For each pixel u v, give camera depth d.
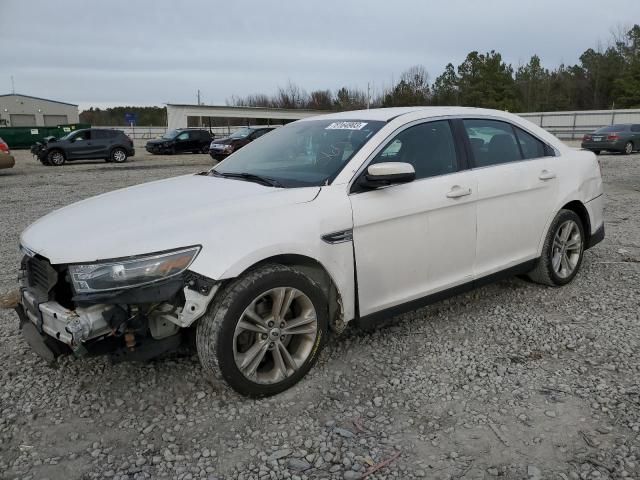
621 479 2.43
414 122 3.86
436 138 3.94
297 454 2.65
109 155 23.75
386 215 3.48
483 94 67.44
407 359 3.60
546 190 4.56
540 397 3.12
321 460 2.61
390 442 2.73
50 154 22.38
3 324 4.26
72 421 2.95
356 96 66.69
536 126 4.78
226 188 3.51
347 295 3.40
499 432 2.80
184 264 2.82
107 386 3.30
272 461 2.60
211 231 2.92
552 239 4.70
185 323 2.86
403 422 2.90
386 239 3.53
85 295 2.77
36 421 2.95
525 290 4.87
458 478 2.47
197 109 39.28
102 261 2.78
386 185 3.39
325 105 67.00
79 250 2.84
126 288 2.76
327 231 3.24
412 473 2.51
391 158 3.66
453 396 3.15
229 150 23.95
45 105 63.94
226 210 3.09
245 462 2.60
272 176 3.70
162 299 2.76
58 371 3.49
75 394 3.21
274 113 41.69
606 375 3.34
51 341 3.03
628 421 2.86
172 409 3.04
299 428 2.86
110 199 3.59
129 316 2.85
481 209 4.05
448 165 3.94
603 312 4.34
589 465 2.53
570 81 69.31
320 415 2.97
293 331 3.21
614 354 3.61
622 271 5.38
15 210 9.91
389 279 3.59
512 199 4.27
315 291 3.22
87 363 3.58
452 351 3.70
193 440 2.77
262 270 3.02
